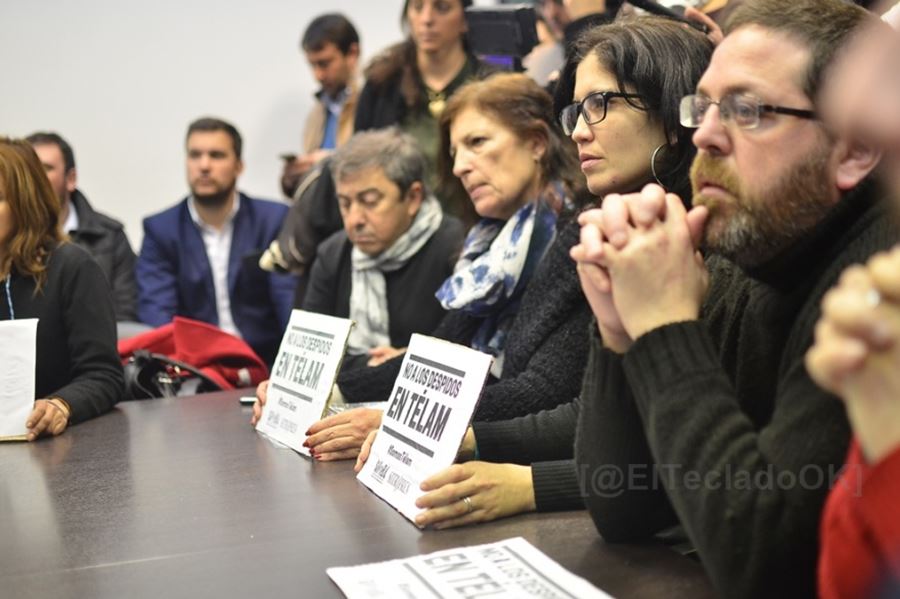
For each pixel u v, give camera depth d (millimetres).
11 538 1372
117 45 5391
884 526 791
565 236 1842
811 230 1078
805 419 982
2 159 2410
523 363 1803
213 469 1703
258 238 4285
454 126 2188
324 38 4730
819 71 1036
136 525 1390
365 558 1191
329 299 2834
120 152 5445
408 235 2648
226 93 5520
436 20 3395
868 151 1032
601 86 1639
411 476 1396
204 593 1108
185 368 2756
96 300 2455
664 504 1211
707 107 1114
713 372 1051
